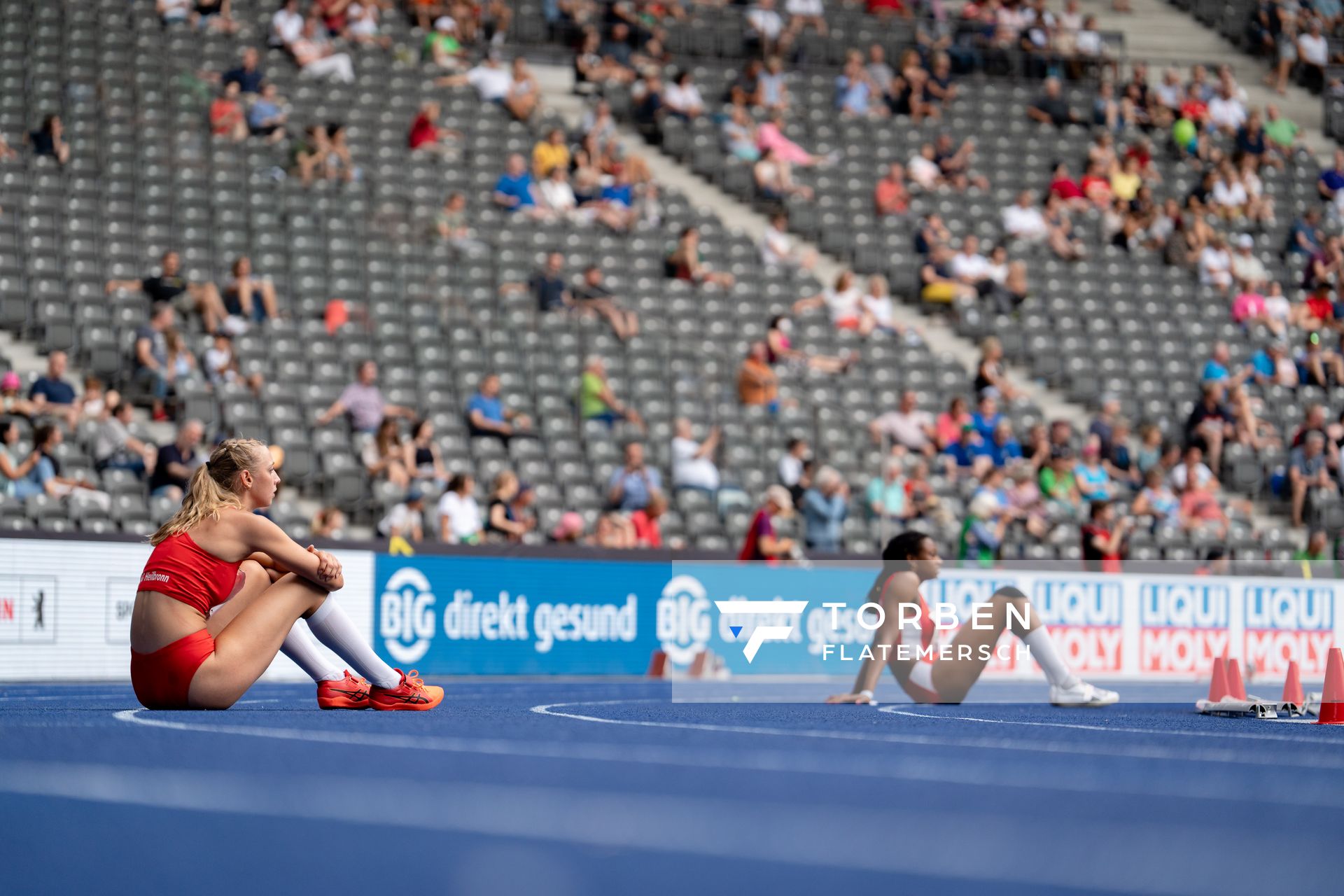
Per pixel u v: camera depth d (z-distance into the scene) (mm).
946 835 6086
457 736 11047
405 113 39031
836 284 38062
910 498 31641
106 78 32312
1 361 27266
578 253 36688
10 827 5973
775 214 41688
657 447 32062
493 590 26781
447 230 33000
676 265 37062
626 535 29094
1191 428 36031
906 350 37031
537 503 29891
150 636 13062
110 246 30688
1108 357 39875
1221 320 42031
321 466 28141
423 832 6012
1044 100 47125
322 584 13688
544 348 32625
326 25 40312
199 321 29594
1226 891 4922
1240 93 49844
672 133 42938
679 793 7418
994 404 34031
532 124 40719
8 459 24578
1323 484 35562
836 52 47438
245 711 13711
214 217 31938
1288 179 47469
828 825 6355
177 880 4926
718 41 46375
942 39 48250
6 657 21547
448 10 42656
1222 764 9711
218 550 13219
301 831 6008
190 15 38062
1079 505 32594
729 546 31031
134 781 7543
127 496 25297
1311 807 7348
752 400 32906
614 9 44844
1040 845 5848
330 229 32406
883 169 44062
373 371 29438
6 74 31438
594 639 27953
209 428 28016
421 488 28203
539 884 4867
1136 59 51219
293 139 33438
